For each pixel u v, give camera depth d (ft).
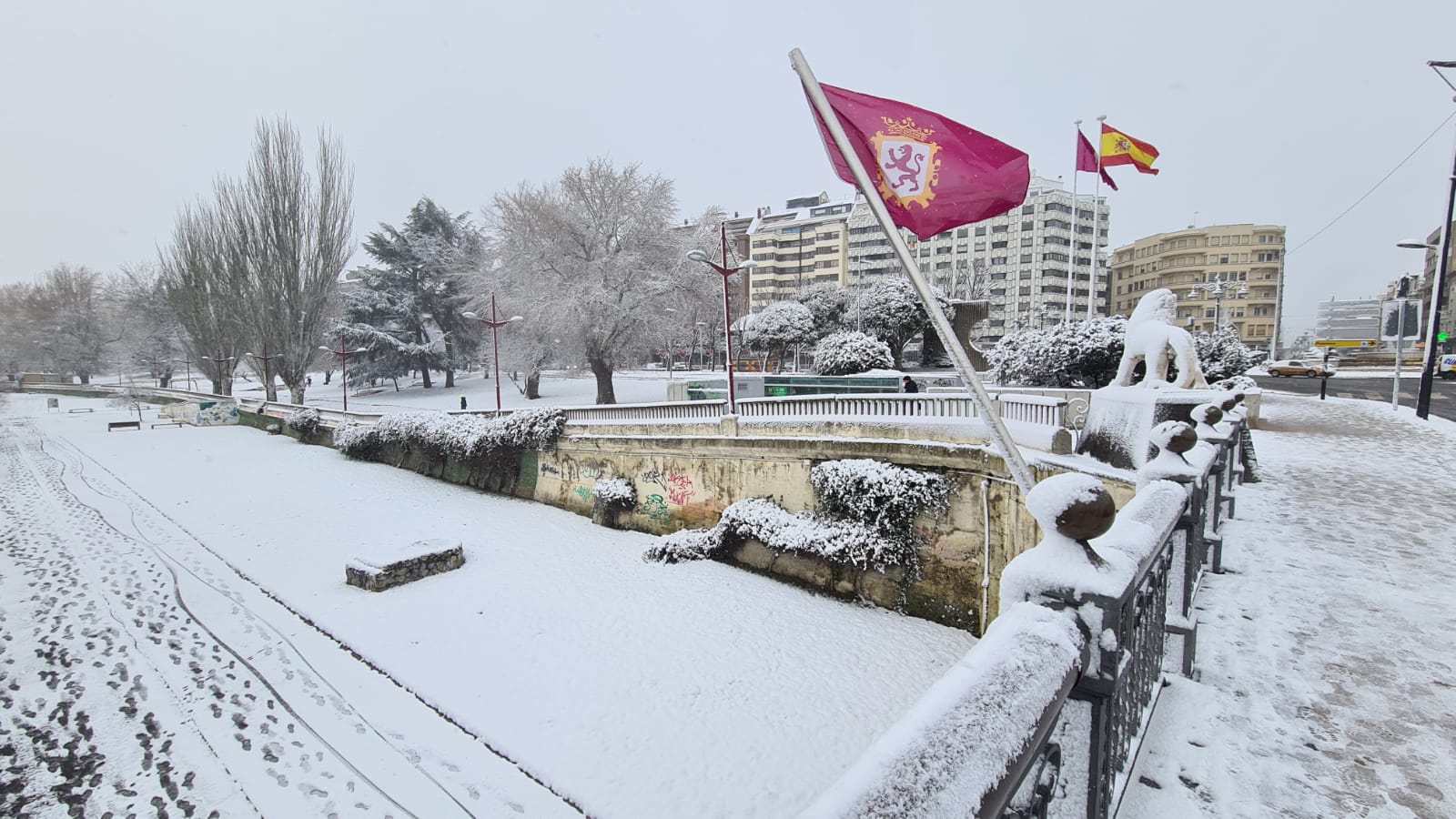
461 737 31.12
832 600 46.39
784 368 178.09
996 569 39.01
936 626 41.78
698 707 33.71
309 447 122.93
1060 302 241.14
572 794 27.40
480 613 45.01
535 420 76.84
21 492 81.10
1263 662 14.40
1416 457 45.80
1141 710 9.76
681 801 27.20
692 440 58.95
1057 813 7.20
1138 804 9.38
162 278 196.13
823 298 173.17
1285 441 54.24
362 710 32.96
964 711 4.87
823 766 29.45
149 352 228.84
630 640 40.96
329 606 46.09
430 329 196.54
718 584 49.42
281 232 146.61
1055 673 5.75
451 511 75.20
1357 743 11.23
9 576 49.75
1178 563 13.12
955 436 42.06
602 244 128.57
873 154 20.25
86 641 38.83
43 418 168.66
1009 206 20.48
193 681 34.63
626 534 64.03
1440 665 14.26
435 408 155.74
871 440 45.91
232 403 159.53
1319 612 17.44
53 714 30.86
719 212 130.21
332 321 169.58
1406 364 157.48
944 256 257.14
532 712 33.19
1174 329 34.12
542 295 124.36
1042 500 7.43
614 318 120.88
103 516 69.82
